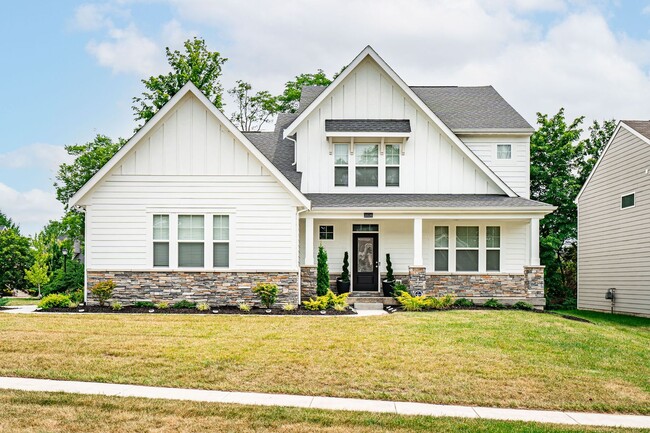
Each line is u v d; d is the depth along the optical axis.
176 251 19.08
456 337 13.90
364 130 21.78
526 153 24.56
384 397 9.56
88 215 18.97
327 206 20.33
